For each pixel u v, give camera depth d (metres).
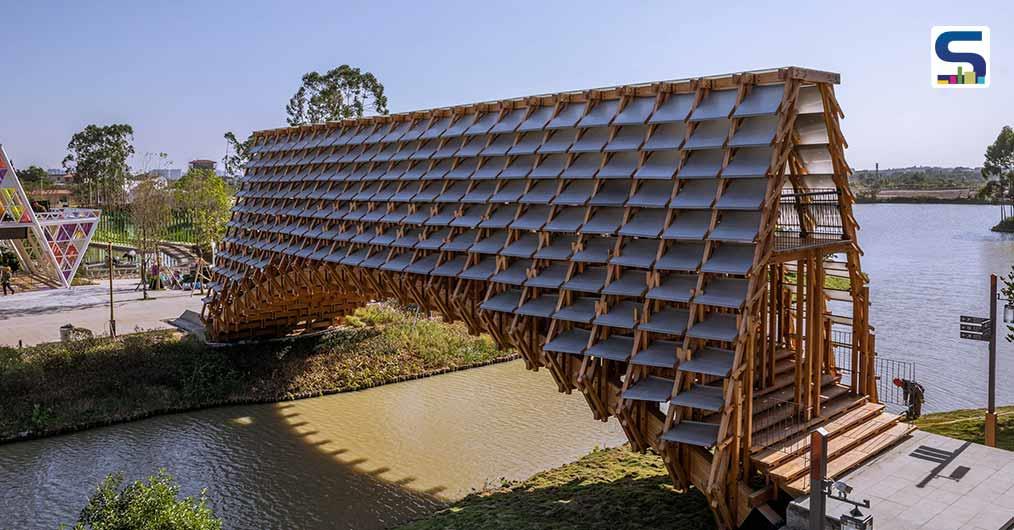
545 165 24.84
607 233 21.81
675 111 21.33
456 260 27.72
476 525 22.39
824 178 22.55
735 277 20.53
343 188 34.53
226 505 26.19
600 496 23.61
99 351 37.56
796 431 19.28
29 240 66.44
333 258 32.88
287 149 40.69
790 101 18.78
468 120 29.05
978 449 19.59
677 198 20.52
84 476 28.61
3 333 43.62
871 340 22.20
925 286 70.06
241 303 41.06
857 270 22.09
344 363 42.72
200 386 38.16
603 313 21.58
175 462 30.25
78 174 138.50
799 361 20.12
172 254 82.94
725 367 18.41
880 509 15.91
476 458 30.12
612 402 21.78
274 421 35.53
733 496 17.92
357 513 25.44
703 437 18.42
